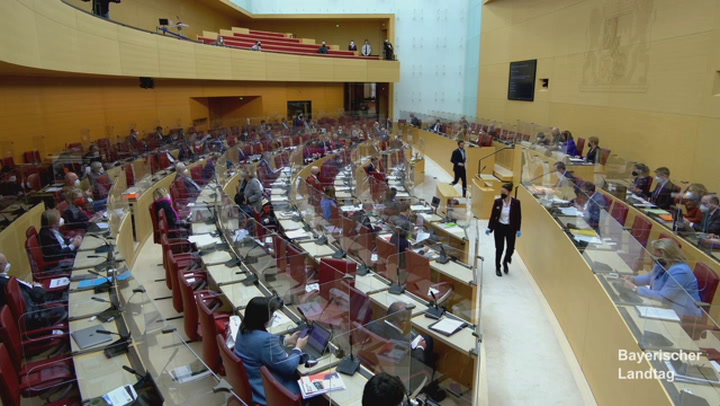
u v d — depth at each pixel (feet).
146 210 30.09
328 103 82.89
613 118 39.75
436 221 26.37
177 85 56.24
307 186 28.14
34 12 23.27
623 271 16.16
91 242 20.89
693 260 18.84
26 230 22.79
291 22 84.79
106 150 40.06
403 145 52.90
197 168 38.32
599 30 41.86
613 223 18.71
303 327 14.97
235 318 15.58
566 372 17.53
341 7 79.77
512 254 27.81
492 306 22.65
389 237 21.42
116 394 11.28
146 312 13.23
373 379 8.61
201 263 20.18
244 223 21.09
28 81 35.22
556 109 50.62
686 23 30.76
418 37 80.74
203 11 69.31
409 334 13.76
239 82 66.74
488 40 69.67
